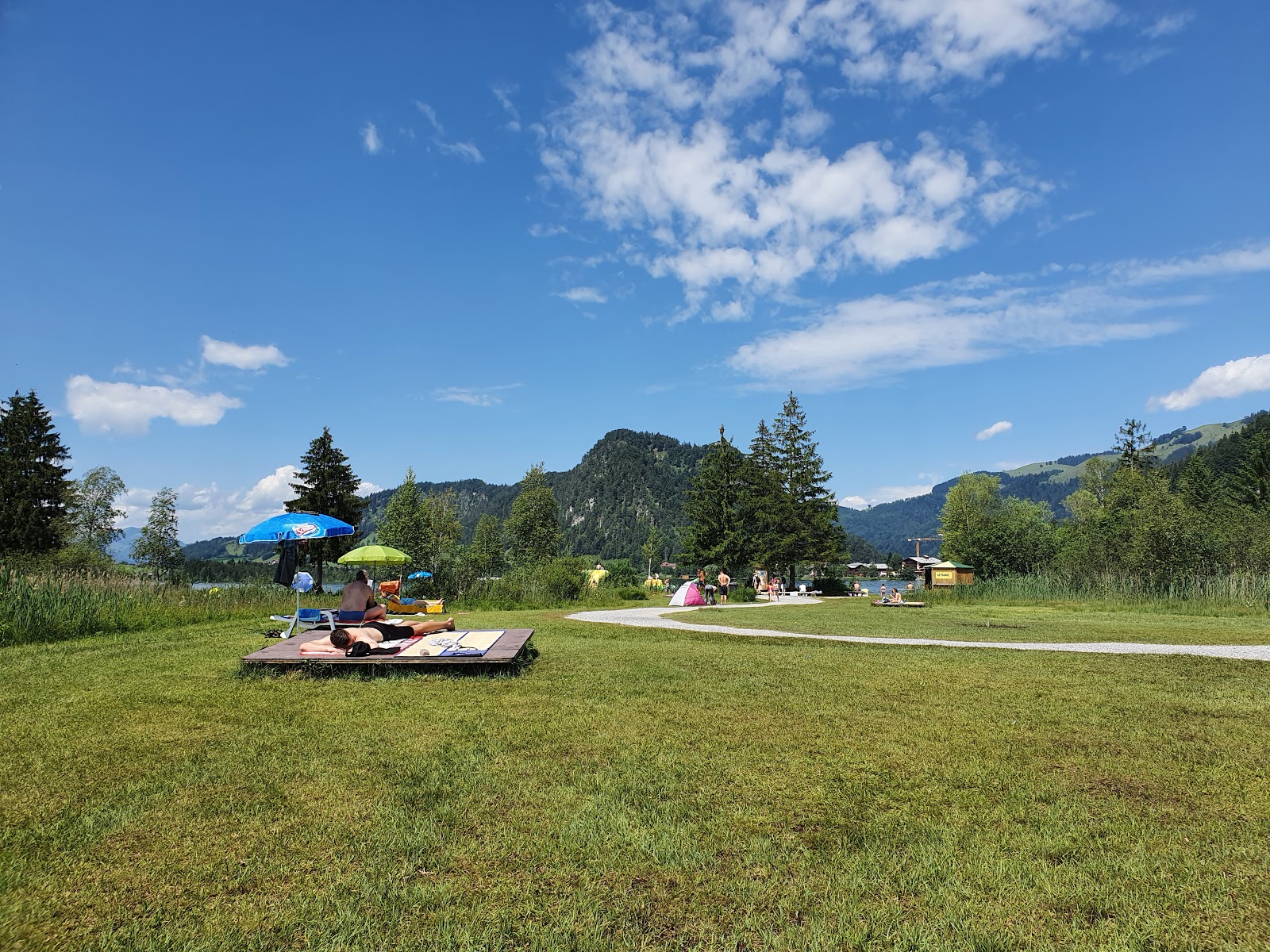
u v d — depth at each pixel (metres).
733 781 4.94
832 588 48.94
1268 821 4.26
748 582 42.09
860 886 3.47
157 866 3.68
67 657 10.96
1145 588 28.38
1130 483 58.22
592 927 3.10
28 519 49.50
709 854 3.80
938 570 40.03
